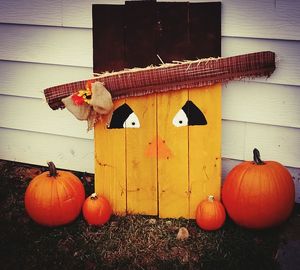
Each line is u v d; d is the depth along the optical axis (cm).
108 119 147
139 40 144
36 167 183
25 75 172
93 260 134
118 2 152
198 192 150
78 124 171
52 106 151
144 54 145
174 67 141
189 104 143
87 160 175
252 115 150
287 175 140
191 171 148
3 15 166
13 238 143
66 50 163
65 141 176
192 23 141
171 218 153
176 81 141
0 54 172
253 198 136
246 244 138
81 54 162
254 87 147
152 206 153
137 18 143
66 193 145
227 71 140
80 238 143
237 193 139
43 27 163
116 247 139
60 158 179
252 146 154
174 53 143
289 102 146
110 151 150
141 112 146
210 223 142
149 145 148
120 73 144
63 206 144
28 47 168
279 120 149
